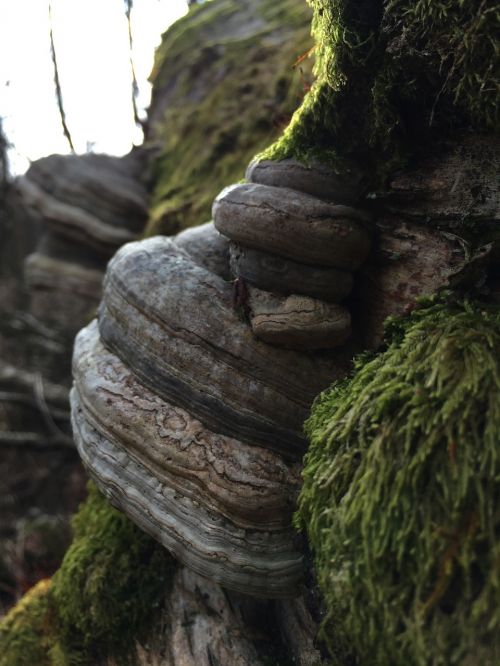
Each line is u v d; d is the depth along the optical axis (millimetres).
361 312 307
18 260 1206
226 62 771
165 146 786
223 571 269
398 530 211
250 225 273
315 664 282
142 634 365
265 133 622
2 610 727
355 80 284
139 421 284
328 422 255
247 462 273
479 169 271
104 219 713
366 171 295
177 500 275
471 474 205
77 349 343
